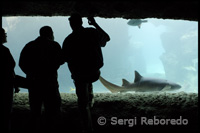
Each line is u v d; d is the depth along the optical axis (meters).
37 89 3.03
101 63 3.18
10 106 2.76
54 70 3.12
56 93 3.13
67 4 3.24
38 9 3.51
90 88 3.64
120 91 5.94
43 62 3.05
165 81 6.20
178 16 3.67
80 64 3.10
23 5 3.31
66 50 3.19
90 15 3.75
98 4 3.21
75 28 3.21
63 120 3.41
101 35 3.38
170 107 3.73
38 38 3.16
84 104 3.07
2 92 2.68
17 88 3.12
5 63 2.73
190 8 3.21
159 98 4.25
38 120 3.10
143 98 4.34
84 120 3.00
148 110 3.64
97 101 4.17
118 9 3.38
